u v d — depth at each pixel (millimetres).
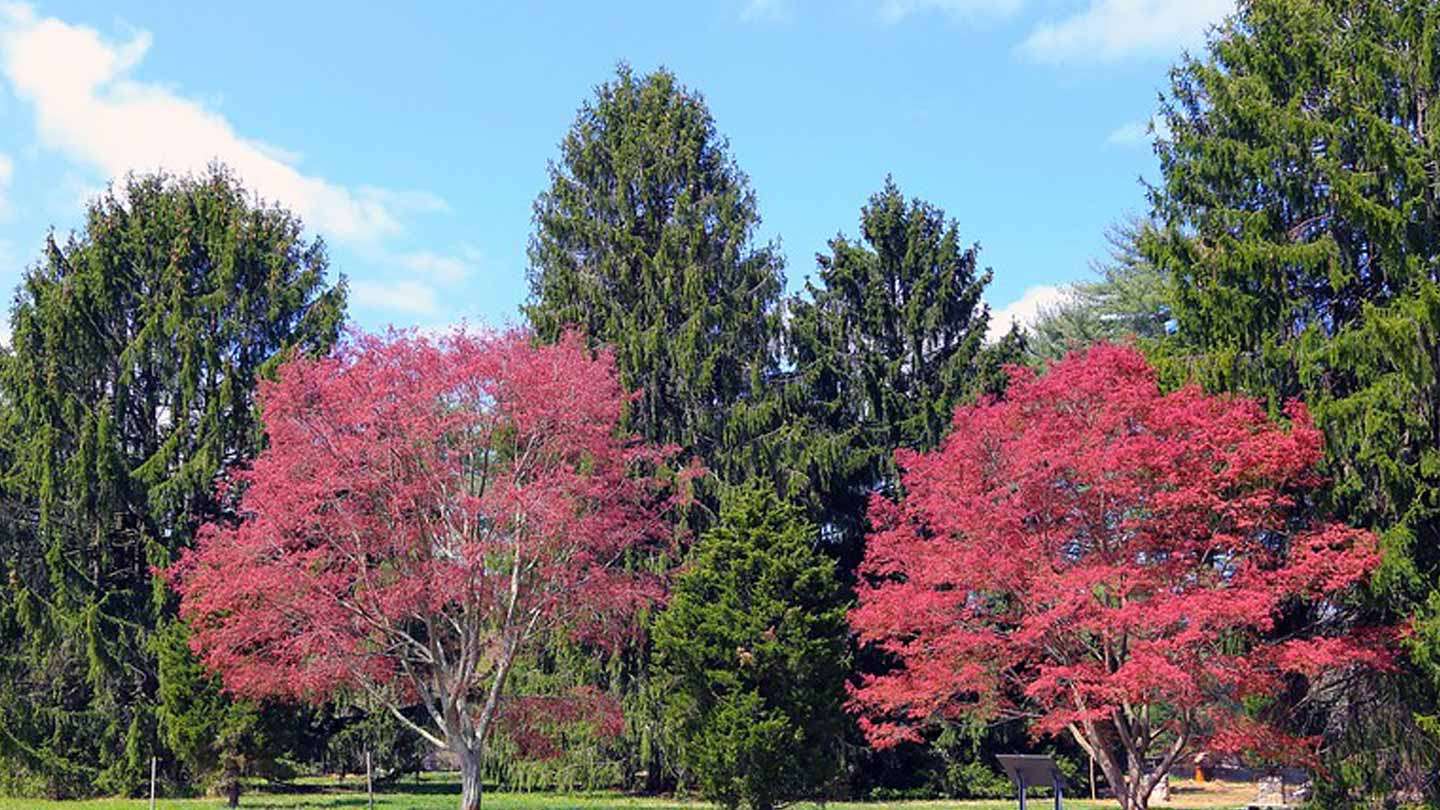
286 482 25375
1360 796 25109
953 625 23062
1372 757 24594
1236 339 26844
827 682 28094
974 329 41000
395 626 29469
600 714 29641
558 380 26625
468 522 26438
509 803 32875
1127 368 23016
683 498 33344
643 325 38688
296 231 43938
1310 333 25219
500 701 28844
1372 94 25328
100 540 38000
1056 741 36125
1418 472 24188
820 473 37656
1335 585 21359
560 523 25344
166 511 38344
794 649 27672
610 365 29750
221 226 41781
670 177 41062
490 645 30062
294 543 26312
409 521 26578
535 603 26891
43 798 35406
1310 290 27078
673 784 36469
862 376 40156
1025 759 17547
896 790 35938
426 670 32906
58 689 36906
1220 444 22297
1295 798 30156
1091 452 21328
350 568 26844
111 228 41031
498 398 26438
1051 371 24062
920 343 41031
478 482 27641
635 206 41000
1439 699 23609
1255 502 21609
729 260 39906
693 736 28422
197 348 39625
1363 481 24844
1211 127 28922
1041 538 22281
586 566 28297
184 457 39031
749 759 27000
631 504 29797
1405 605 24250
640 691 33938
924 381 40781
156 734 36000
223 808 31594
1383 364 24562
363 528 25922
